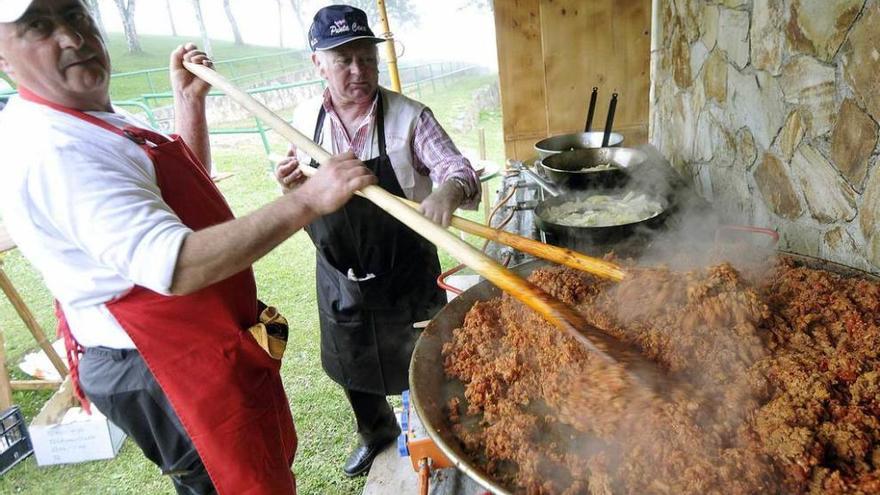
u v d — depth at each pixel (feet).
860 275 4.23
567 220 6.66
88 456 9.84
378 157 6.64
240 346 4.89
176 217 3.87
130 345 4.73
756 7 6.49
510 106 12.42
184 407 4.78
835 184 5.17
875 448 2.93
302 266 18.20
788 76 5.85
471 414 3.83
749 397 3.29
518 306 4.51
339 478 8.75
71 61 3.96
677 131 9.97
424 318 7.32
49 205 3.70
